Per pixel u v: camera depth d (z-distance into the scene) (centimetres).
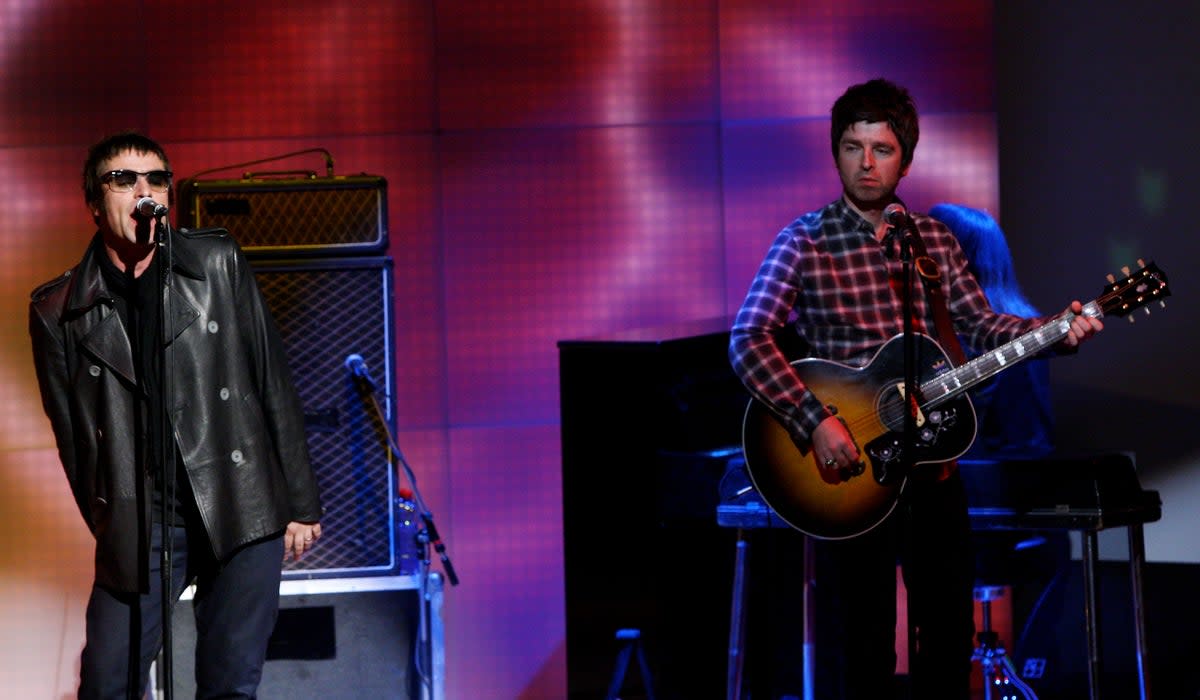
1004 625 1510
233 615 922
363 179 1203
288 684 1187
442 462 1475
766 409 1051
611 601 1291
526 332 1479
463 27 1468
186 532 930
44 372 934
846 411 1035
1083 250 1579
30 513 1432
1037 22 1588
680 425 1258
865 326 1045
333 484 1207
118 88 1441
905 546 996
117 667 916
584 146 1481
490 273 1475
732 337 1061
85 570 1438
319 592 1184
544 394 1479
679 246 1489
